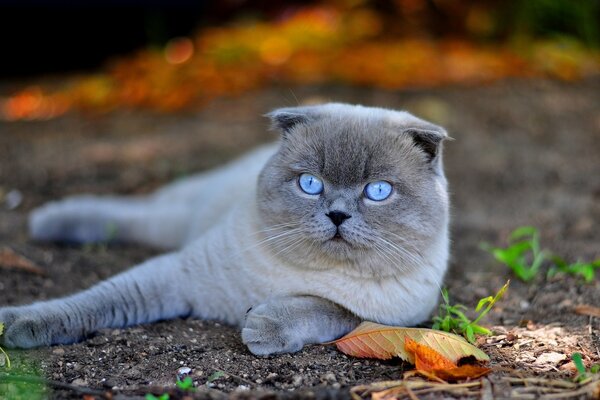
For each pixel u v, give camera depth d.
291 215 0.68
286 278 0.69
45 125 1.38
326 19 1.76
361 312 0.69
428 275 0.70
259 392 0.60
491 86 1.49
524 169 1.14
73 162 1.15
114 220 0.91
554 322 0.73
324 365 0.65
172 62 1.63
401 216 0.68
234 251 0.71
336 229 0.67
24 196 1.04
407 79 1.50
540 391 0.61
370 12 1.79
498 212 1.01
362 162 0.67
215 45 1.65
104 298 0.70
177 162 1.15
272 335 0.66
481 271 0.85
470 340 0.68
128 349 0.67
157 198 0.97
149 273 0.72
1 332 0.65
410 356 0.64
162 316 0.72
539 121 1.34
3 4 1.78
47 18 1.84
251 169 0.84
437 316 0.75
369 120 0.70
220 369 0.64
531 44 1.72
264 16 1.88
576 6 1.76
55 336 0.68
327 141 0.68
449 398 0.60
